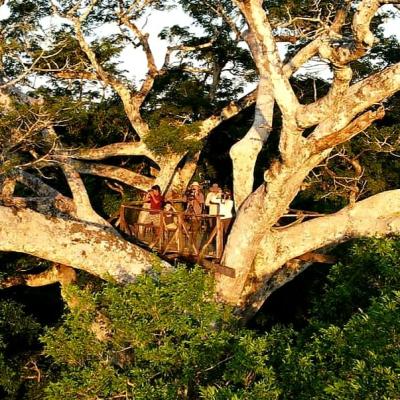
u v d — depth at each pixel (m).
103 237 17.94
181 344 12.22
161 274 13.81
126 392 12.41
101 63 22.70
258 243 17.34
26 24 19.16
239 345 11.82
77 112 18.61
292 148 14.70
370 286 14.41
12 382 20.12
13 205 17.86
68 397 12.35
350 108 14.05
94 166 24.42
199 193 18.72
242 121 27.98
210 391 10.30
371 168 24.91
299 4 20.67
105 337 13.88
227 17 22.31
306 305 25.27
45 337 13.19
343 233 18.42
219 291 17.67
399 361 8.73
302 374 10.78
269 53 13.82
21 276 22.62
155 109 26.39
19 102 18.83
